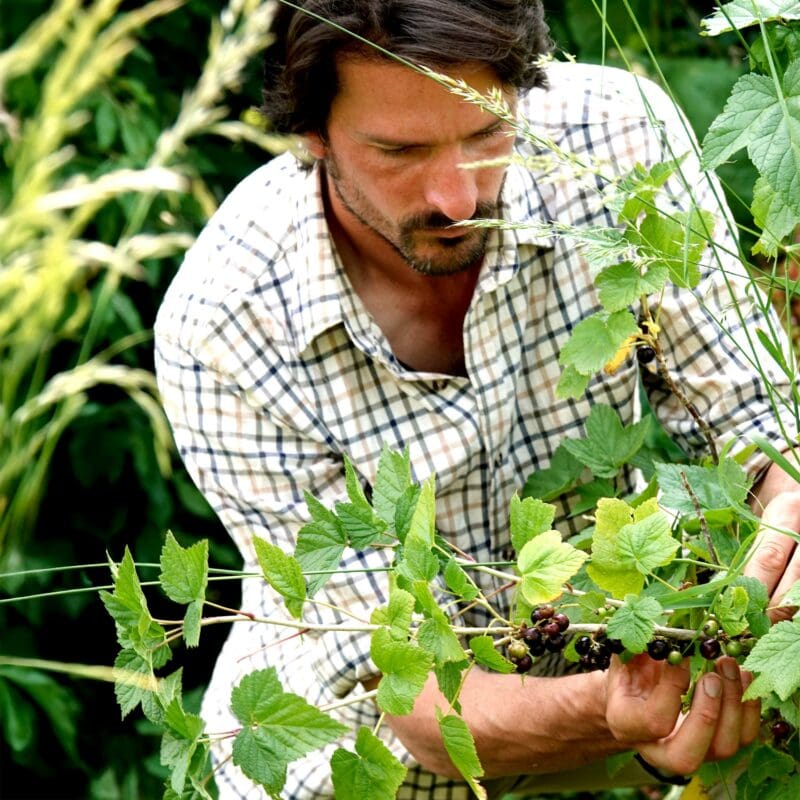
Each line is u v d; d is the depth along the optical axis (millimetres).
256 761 1263
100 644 3014
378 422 1907
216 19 2986
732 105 1244
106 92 2852
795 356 1890
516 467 1971
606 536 1344
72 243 1782
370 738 1260
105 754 2969
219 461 1944
